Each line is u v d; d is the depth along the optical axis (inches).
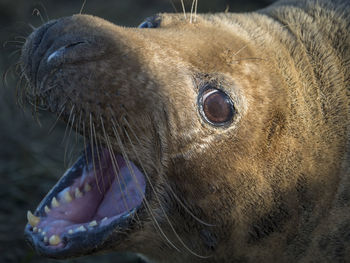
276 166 147.0
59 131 280.1
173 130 140.4
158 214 148.3
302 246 154.2
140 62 137.4
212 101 140.9
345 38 161.6
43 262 212.1
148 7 388.8
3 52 313.3
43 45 135.5
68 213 145.2
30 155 264.4
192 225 151.9
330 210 151.5
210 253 157.9
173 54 141.6
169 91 138.6
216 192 146.8
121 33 140.6
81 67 132.9
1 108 286.5
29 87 140.9
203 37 149.5
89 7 382.9
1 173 253.0
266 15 177.5
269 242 153.9
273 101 146.3
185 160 142.7
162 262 163.0
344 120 152.8
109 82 134.3
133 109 136.9
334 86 155.3
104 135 137.3
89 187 149.3
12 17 357.7
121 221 143.7
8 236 221.6
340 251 153.8
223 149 142.7
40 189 246.5
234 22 166.2
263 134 144.6
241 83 143.7
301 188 149.1
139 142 140.3
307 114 150.7
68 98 133.9
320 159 149.3
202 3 377.7
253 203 148.9
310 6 175.0
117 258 221.1
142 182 148.3
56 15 366.3
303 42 162.7
